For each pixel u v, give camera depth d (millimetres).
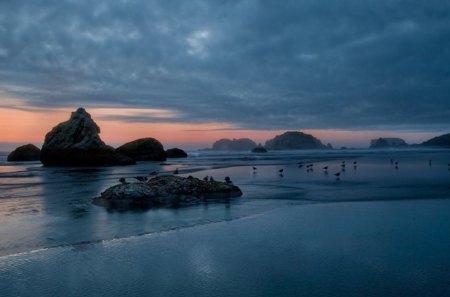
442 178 37594
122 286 10078
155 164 70688
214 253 12805
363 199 24344
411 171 47219
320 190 29203
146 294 9594
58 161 65438
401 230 15789
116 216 18781
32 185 33156
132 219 18062
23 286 10062
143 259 12195
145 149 87562
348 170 50312
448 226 16469
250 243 13953
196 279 10562
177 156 116312
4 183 34906
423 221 17500
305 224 17000
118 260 12094
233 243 13984
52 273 10969
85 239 14445
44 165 65688
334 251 12992
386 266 11492
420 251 12953
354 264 11688
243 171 51031
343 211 20141
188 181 27141
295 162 77812
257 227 16438
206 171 51188
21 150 85000
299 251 13000
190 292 9719
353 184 33250
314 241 14211
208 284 10219
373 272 11016
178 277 10703
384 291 9711
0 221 17516
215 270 11234
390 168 53594
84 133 66500
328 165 63500
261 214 19344
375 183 33844
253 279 10555
